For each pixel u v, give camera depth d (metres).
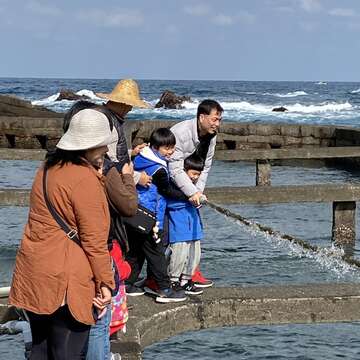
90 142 4.04
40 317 4.15
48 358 4.25
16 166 24.33
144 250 6.05
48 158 4.14
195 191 6.10
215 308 6.10
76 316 4.00
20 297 4.09
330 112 69.94
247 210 15.53
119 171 4.88
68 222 4.05
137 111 64.12
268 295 6.22
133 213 4.73
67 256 4.02
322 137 27.66
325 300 6.18
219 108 6.29
